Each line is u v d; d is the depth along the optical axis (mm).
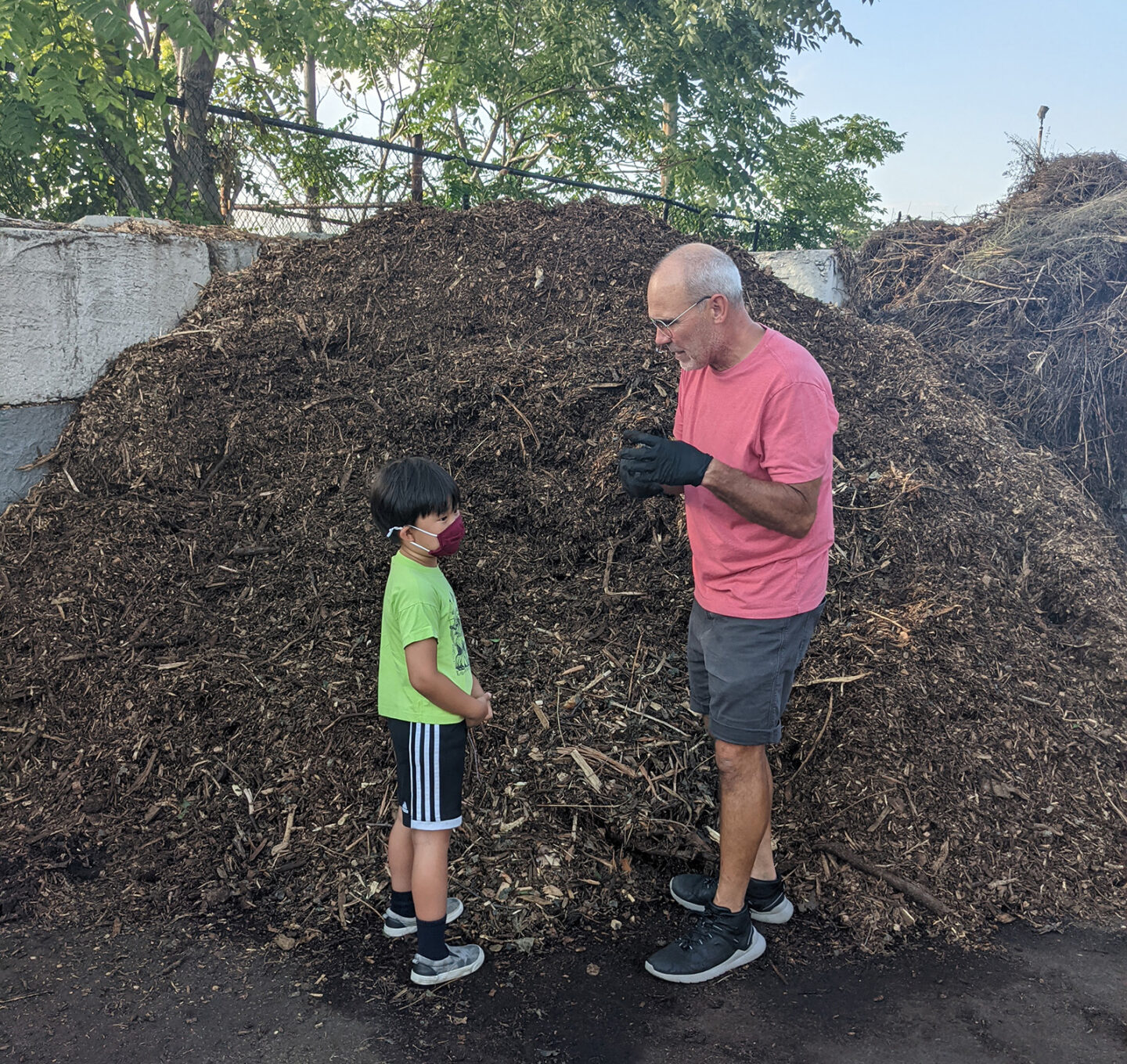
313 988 2244
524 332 4590
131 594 3596
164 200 7562
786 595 2271
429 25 13453
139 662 3320
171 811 2865
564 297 4762
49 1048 2014
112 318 4555
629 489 2229
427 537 2168
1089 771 3125
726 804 2346
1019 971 2373
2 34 6020
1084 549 4188
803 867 2744
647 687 3186
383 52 13672
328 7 8820
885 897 2635
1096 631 3787
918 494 4004
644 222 5242
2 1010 2127
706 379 2332
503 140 14562
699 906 2586
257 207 7684
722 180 12328
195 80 7887
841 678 3193
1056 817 2928
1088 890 2705
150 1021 2109
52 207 7270
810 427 2168
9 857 2697
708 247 2219
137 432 4270
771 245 14281
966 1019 2188
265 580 3605
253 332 4656
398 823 2367
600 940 2469
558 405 4109
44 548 3854
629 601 3486
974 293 6312
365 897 2578
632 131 13391
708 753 3018
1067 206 6902
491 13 13023
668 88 12086
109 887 2605
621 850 2764
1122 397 5730
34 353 4234
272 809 2852
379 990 2246
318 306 4781
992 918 2592
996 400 5836
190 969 2301
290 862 2689
